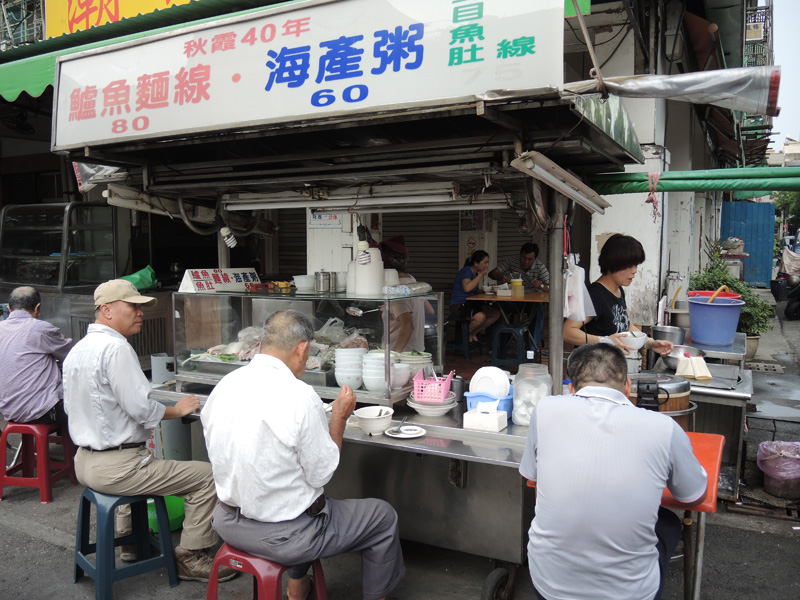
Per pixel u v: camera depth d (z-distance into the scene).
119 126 3.04
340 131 3.37
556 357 2.83
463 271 6.75
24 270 6.26
